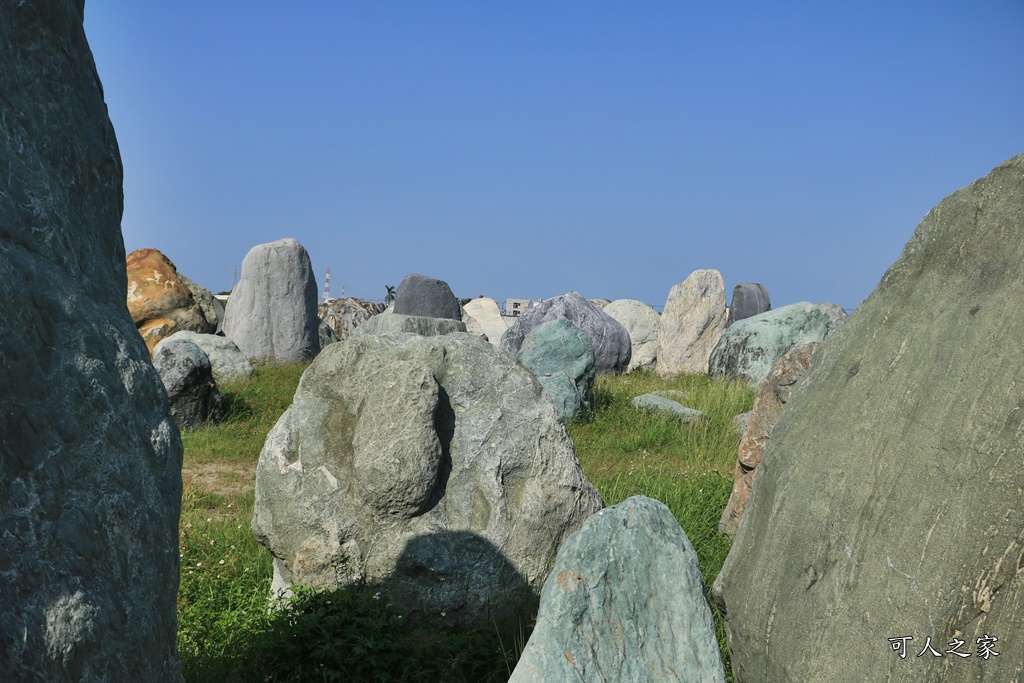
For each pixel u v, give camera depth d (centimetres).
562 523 566
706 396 1439
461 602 528
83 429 249
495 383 585
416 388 546
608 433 1204
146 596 264
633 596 358
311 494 550
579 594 352
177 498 289
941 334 292
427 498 543
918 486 277
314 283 2006
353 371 579
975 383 272
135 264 1939
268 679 459
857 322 338
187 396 1203
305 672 459
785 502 325
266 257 1925
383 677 460
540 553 554
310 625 480
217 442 1140
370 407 552
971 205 303
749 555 338
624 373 2033
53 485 236
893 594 273
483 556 538
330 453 562
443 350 585
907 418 290
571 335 1356
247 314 1925
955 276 299
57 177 271
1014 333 267
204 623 534
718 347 1816
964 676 251
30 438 231
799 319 1739
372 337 592
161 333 1855
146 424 279
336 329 2620
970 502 261
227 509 856
